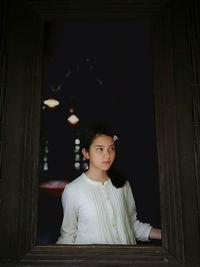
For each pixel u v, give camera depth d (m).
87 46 4.62
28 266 1.21
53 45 2.61
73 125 5.45
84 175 1.64
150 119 5.23
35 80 1.43
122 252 1.23
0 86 1.42
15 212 1.27
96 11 1.51
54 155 5.06
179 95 1.39
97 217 1.48
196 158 1.33
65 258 1.22
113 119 5.56
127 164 4.97
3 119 1.38
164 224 1.28
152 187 4.25
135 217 1.70
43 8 1.50
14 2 1.50
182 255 1.21
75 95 5.70
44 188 3.67
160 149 1.36
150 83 5.29
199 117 1.38
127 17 1.53
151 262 1.21
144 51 4.64
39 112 1.39
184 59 1.44
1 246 1.24
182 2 1.51
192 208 1.27
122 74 5.47
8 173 1.31
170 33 1.46
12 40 1.46
